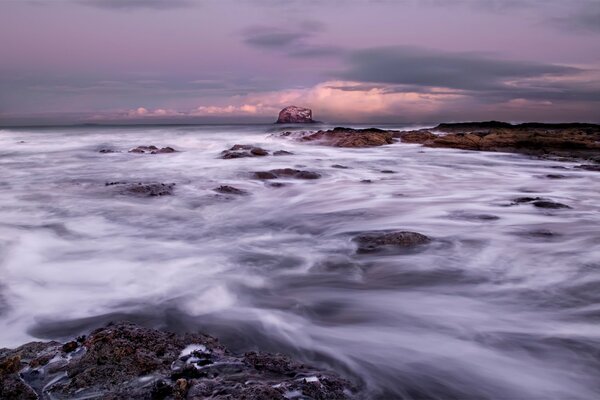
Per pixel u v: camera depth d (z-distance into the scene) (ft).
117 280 24.90
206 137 174.40
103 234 35.09
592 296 22.59
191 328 19.48
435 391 14.97
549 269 26.61
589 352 17.22
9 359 14.23
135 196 50.21
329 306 21.90
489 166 81.35
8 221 38.55
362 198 51.11
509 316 20.48
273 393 13.00
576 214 40.68
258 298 22.84
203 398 12.60
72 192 52.54
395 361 16.79
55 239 33.22
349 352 17.52
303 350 17.72
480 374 15.90
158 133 221.05
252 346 18.04
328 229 37.35
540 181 63.93
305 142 132.26
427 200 49.44
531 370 16.14
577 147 101.14
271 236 35.32
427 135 123.95
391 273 26.37
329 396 13.79
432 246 30.86
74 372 14.20
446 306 21.72
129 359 14.65
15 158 98.17
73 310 21.06
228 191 53.36
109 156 101.19
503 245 31.24
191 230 37.01
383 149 110.83
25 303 21.67
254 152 96.58
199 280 25.14
